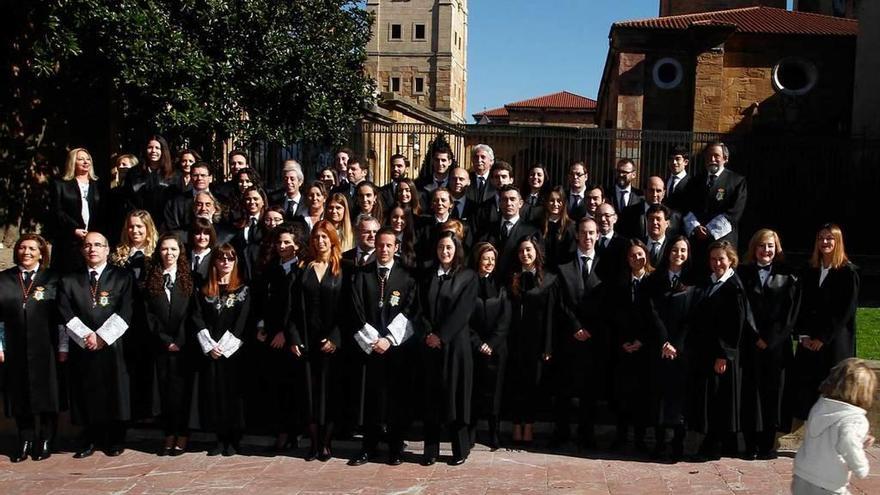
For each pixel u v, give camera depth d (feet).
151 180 31.37
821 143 60.90
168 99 40.96
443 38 212.02
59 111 45.93
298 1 49.34
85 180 31.53
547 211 28.78
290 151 51.83
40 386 24.86
